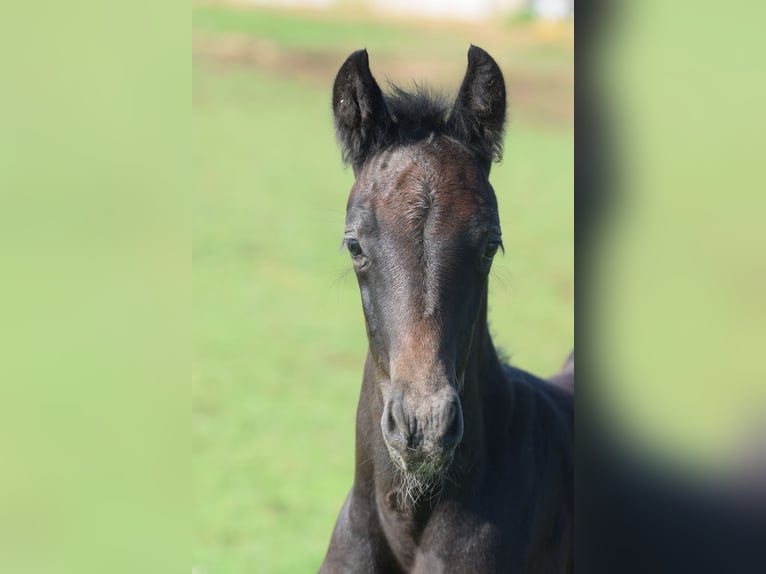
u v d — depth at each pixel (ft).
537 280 51.96
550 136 85.05
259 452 30.45
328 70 101.30
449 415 7.35
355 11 122.62
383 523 9.39
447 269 7.98
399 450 7.49
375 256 8.20
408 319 7.86
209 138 79.10
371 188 8.52
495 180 71.67
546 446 10.23
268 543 23.08
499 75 8.97
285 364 40.14
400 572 9.50
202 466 28.89
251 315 46.26
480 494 9.15
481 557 9.01
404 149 8.78
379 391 9.02
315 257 55.26
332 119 9.38
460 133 9.08
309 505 26.07
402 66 98.22
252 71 98.63
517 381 10.32
